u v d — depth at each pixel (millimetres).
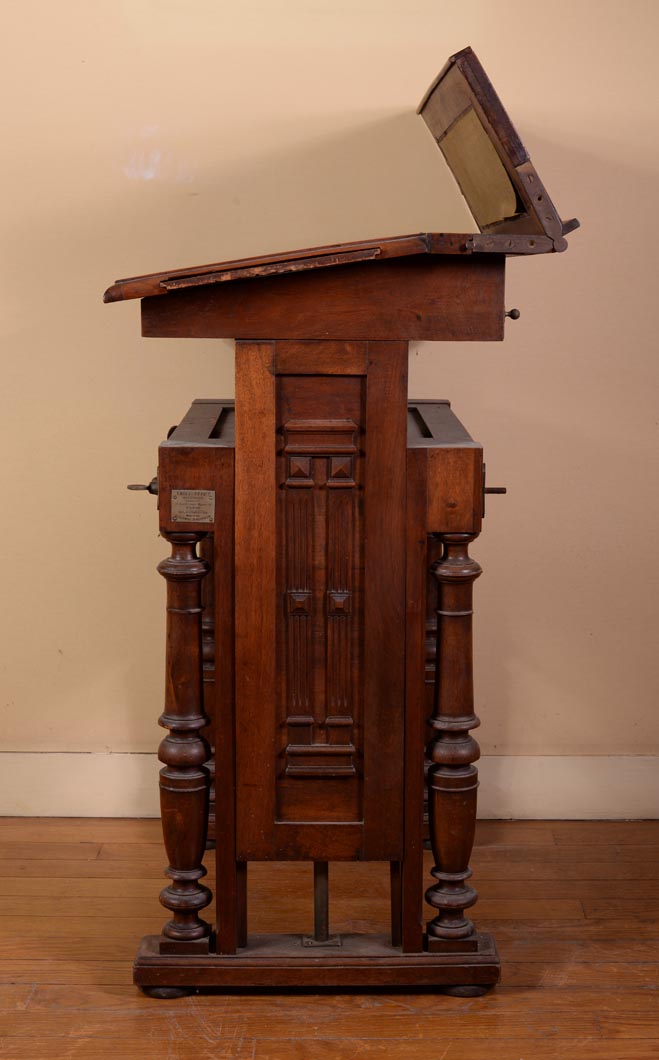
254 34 3109
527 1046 2355
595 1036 2389
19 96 3125
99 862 3125
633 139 3162
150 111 3137
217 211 3180
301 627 2414
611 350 3246
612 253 3205
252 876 3078
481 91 2184
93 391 3244
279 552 2387
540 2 3104
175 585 2418
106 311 3207
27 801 3404
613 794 3424
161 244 3191
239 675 2414
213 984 2506
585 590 3350
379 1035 2391
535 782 3416
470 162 2627
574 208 3186
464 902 2518
